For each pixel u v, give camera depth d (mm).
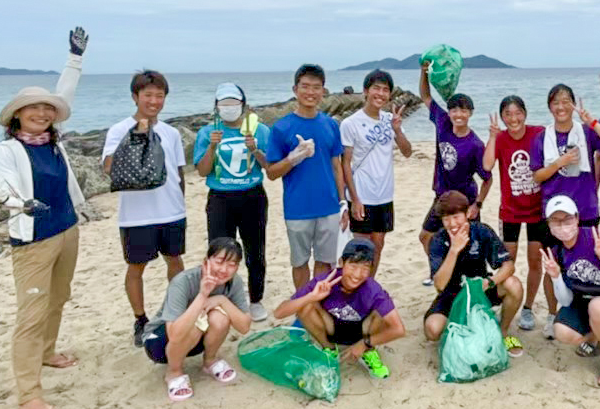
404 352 4379
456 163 4926
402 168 12297
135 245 4402
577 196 4340
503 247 4242
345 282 3928
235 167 4672
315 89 4461
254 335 4266
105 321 5188
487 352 3881
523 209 4617
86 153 12773
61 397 3910
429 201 9281
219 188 4707
